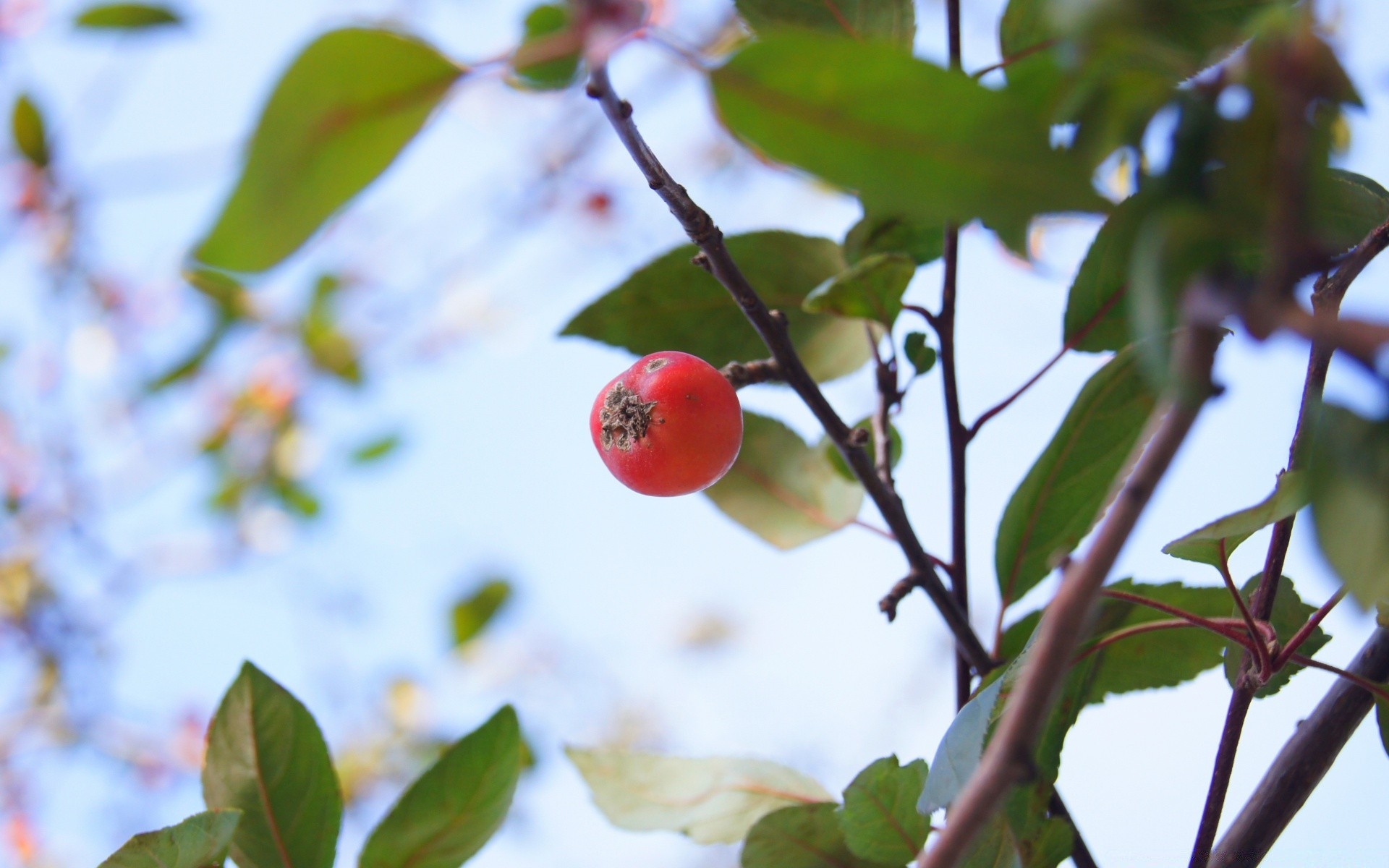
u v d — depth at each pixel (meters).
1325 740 0.37
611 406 0.39
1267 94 0.24
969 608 0.39
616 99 0.33
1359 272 0.33
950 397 0.39
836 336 0.41
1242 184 0.23
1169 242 0.22
